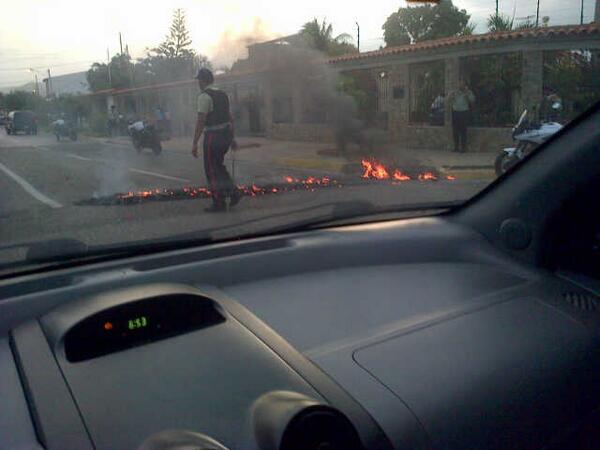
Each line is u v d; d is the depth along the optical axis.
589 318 2.21
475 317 2.14
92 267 2.14
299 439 1.44
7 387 1.56
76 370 1.63
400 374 1.80
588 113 2.43
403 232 2.66
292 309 2.10
